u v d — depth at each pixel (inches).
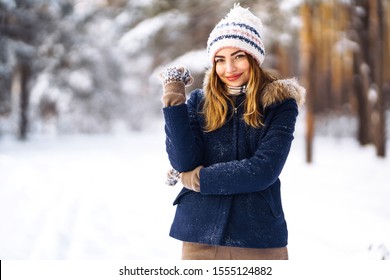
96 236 207.3
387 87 673.6
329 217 240.8
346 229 213.9
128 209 271.4
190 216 84.0
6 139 826.2
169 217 251.3
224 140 84.7
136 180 393.4
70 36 942.4
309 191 322.0
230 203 82.3
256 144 82.8
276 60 666.2
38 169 451.2
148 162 544.4
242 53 84.0
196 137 85.1
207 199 83.6
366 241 188.2
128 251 184.1
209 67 91.9
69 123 1031.6
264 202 82.7
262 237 81.3
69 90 981.8
